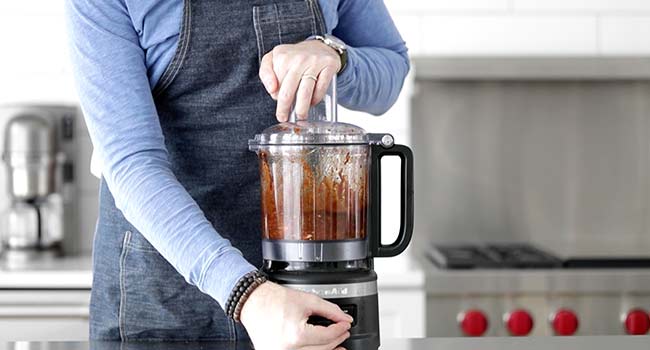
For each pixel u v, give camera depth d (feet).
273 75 4.37
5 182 9.59
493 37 10.00
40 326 8.37
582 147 10.19
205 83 4.85
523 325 8.11
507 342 4.49
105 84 4.42
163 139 4.47
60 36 10.01
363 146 4.35
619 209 10.24
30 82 10.02
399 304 8.18
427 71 9.50
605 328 8.23
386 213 9.64
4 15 9.96
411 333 8.19
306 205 4.26
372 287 4.36
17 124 9.21
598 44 10.05
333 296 4.24
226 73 4.85
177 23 4.75
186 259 4.10
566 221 10.22
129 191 4.24
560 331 8.11
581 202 10.23
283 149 4.24
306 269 4.27
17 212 9.33
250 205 5.03
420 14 9.97
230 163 4.97
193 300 4.95
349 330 4.27
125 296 5.00
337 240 4.28
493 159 10.17
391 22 5.50
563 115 10.17
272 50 4.61
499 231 10.19
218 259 4.07
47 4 9.99
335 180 4.26
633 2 10.03
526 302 8.21
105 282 5.08
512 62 9.53
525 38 10.03
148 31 4.69
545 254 9.07
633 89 10.17
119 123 4.35
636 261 8.61
